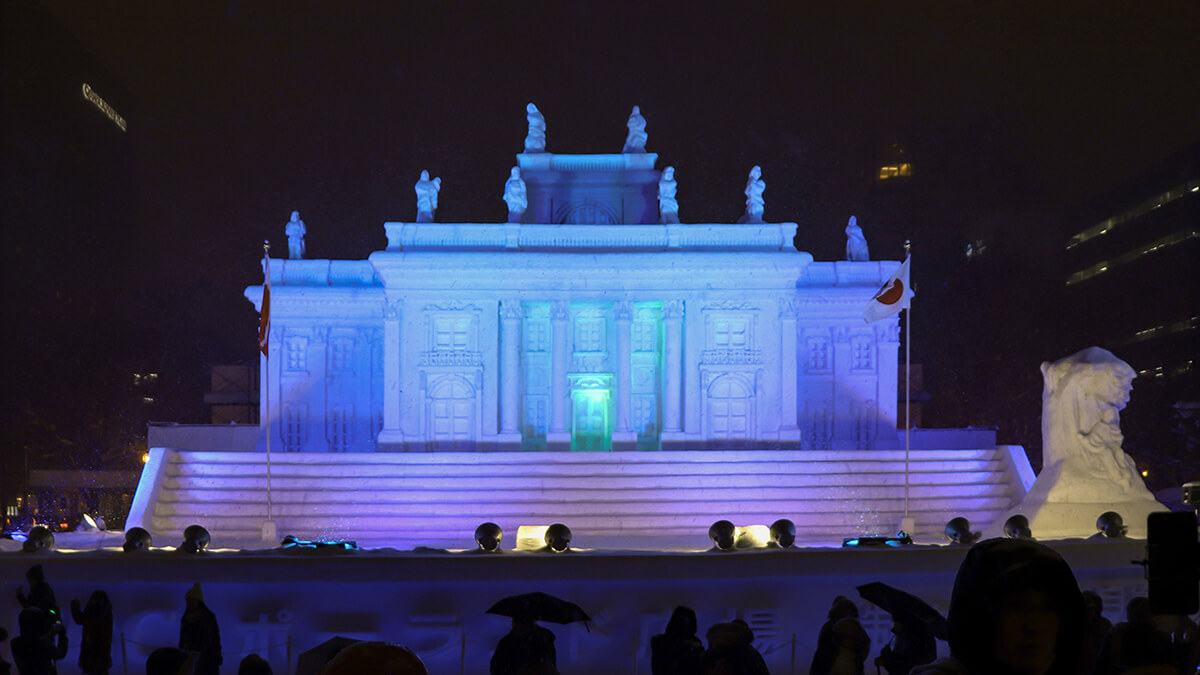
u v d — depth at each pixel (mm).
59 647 16969
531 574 20000
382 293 53562
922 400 66938
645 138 54312
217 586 19781
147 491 39875
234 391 67812
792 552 20781
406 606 19828
